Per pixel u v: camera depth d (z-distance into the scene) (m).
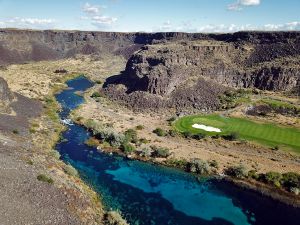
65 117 180.62
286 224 95.31
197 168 122.94
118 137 142.75
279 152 138.00
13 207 76.12
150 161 130.38
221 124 170.00
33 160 107.38
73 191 95.50
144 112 193.12
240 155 135.25
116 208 98.00
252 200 106.88
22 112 165.50
